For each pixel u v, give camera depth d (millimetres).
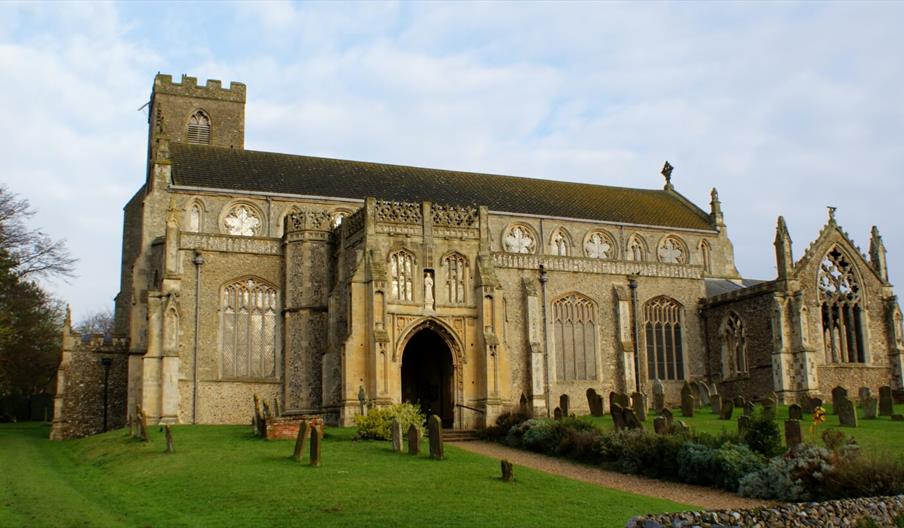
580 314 64875
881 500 23734
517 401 60406
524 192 73875
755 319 63875
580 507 26016
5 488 30438
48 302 73500
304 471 31172
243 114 78938
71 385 56625
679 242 75250
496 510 25125
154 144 63719
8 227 58562
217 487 28484
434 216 51500
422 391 56156
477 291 51156
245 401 54469
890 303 65750
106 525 23266
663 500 28359
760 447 32969
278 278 56938
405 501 26047
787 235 63062
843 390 46344
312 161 69125
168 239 53188
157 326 52031
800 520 21969
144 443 40312
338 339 51844
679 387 66875
